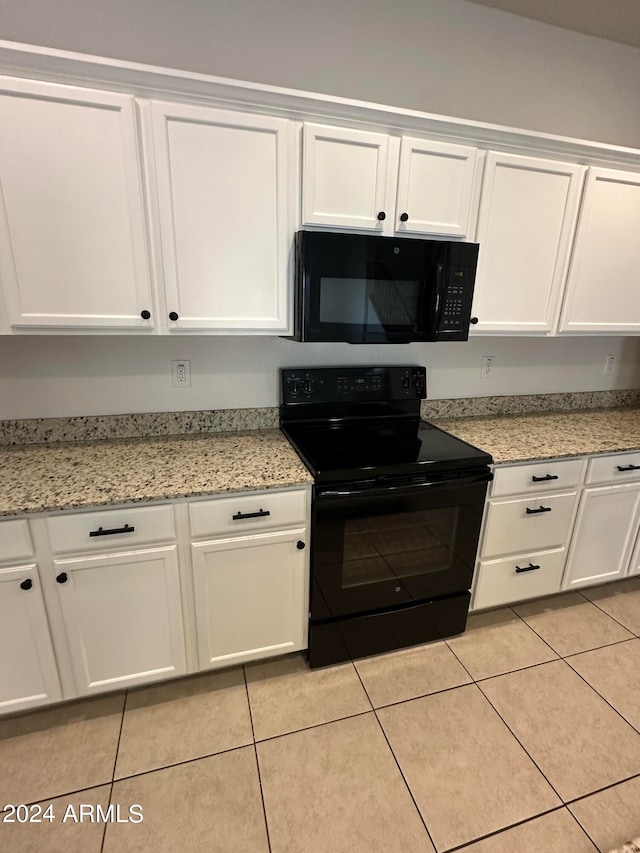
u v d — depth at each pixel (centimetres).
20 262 133
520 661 186
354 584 172
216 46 158
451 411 233
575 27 195
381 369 209
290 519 157
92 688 154
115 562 143
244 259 153
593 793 137
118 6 146
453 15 181
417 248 162
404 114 151
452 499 173
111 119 129
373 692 170
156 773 140
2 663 142
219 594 158
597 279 200
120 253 141
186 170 139
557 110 206
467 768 143
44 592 139
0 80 118
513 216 179
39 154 127
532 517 195
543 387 250
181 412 191
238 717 159
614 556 221
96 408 181
